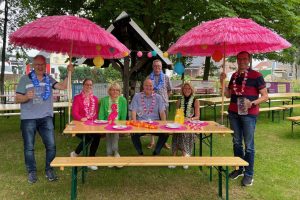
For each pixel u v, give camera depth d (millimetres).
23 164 5750
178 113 5301
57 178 5031
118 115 5934
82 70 21875
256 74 4715
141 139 7922
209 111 13047
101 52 5598
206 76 16906
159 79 6867
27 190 4551
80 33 4230
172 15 9953
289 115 12070
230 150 6934
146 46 7844
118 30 7836
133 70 7848
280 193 4512
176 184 4875
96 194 4457
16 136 8203
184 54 5680
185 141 5684
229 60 17297
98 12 10938
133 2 10297
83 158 4148
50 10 12453
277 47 5082
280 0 10438
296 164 5898
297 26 11078
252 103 4613
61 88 4977
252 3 10219
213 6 9172
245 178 4816
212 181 5004
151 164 3930
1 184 4773
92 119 5695
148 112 6098
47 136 4844
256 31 4281
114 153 5691
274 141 7789
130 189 4660
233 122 4891
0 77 15156
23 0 13867
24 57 14859
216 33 4250
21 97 4613
